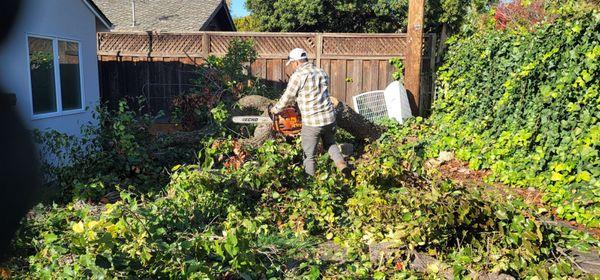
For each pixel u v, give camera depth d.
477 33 9.20
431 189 4.53
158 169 6.54
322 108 5.97
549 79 6.29
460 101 9.06
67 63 8.56
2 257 1.32
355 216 4.91
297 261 4.14
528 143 6.24
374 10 20.92
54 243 3.76
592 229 4.93
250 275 3.54
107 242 3.20
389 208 4.54
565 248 4.24
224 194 5.03
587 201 5.02
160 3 20.28
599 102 5.47
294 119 7.04
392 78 11.16
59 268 3.46
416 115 10.62
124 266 3.18
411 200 4.38
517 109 6.82
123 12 19.31
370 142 8.80
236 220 4.52
